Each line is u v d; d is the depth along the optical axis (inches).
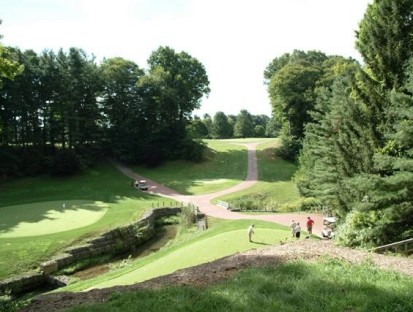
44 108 2605.8
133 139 2834.6
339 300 378.9
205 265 565.0
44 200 1817.2
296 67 2856.8
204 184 2292.1
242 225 1245.7
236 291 413.4
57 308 430.3
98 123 2898.6
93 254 1168.8
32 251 1091.3
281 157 2898.6
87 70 2760.8
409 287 410.9
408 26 839.7
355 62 884.0
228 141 3693.4
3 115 2418.8
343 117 964.6
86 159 2628.0
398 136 720.3
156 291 435.8
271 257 564.7
